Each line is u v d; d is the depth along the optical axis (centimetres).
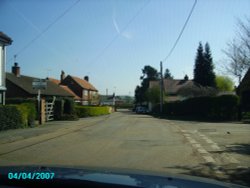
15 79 4862
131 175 331
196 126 2692
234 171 962
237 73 4109
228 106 3744
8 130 2144
